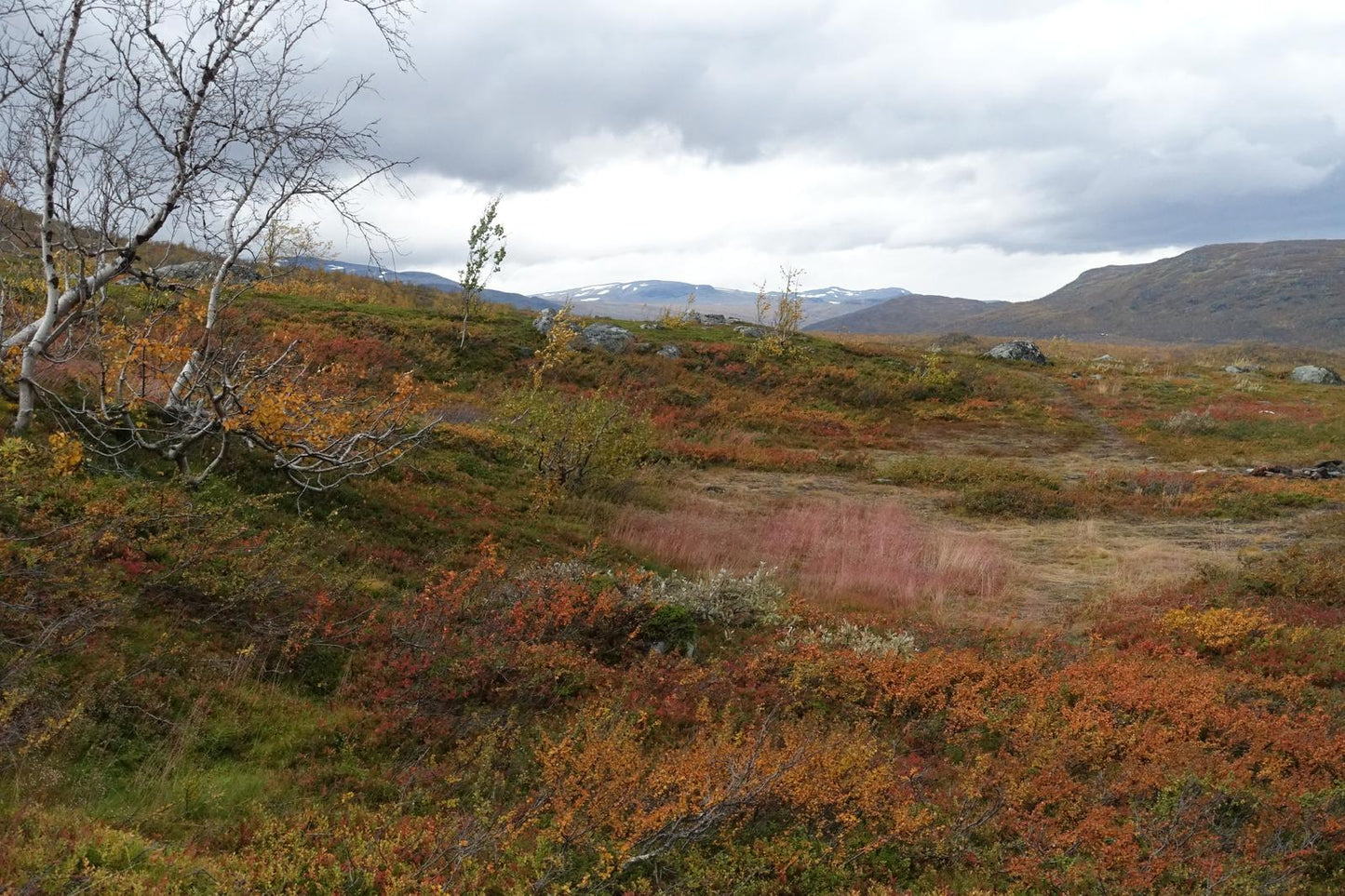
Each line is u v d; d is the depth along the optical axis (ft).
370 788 19.02
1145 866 17.97
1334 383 134.00
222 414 31.22
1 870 12.26
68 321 27.81
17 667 17.93
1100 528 59.36
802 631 34.37
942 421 105.29
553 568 35.35
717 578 37.76
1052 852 18.84
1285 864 18.80
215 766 18.45
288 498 35.99
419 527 38.96
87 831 14.19
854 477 76.74
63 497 26.40
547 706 24.86
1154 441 95.50
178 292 30.09
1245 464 82.94
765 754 20.34
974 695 27.73
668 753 21.43
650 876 16.96
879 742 24.75
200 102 24.90
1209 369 142.82
